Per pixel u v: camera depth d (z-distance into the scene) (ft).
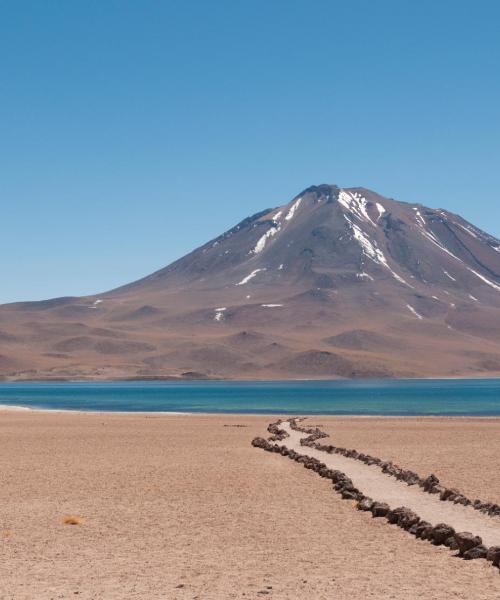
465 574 63.05
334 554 70.95
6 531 81.05
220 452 164.86
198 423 276.21
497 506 87.15
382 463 127.54
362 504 92.99
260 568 66.13
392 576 62.90
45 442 193.36
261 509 94.12
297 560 68.85
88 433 225.35
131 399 565.53
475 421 283.59
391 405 457.68
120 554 71.72
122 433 224.94
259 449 171.73
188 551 72.79
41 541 77.36
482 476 120.06
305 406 451.53
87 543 76.48
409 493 100.63
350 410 406.21
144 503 99.09
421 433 222.69
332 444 184.03
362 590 59.00
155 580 62.39
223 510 93.76
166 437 208.95
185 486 113.09
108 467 137.28
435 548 72.79
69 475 126.31
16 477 124.26
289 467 135.64
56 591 59.00
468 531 77.41
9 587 60.18
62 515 91.30
